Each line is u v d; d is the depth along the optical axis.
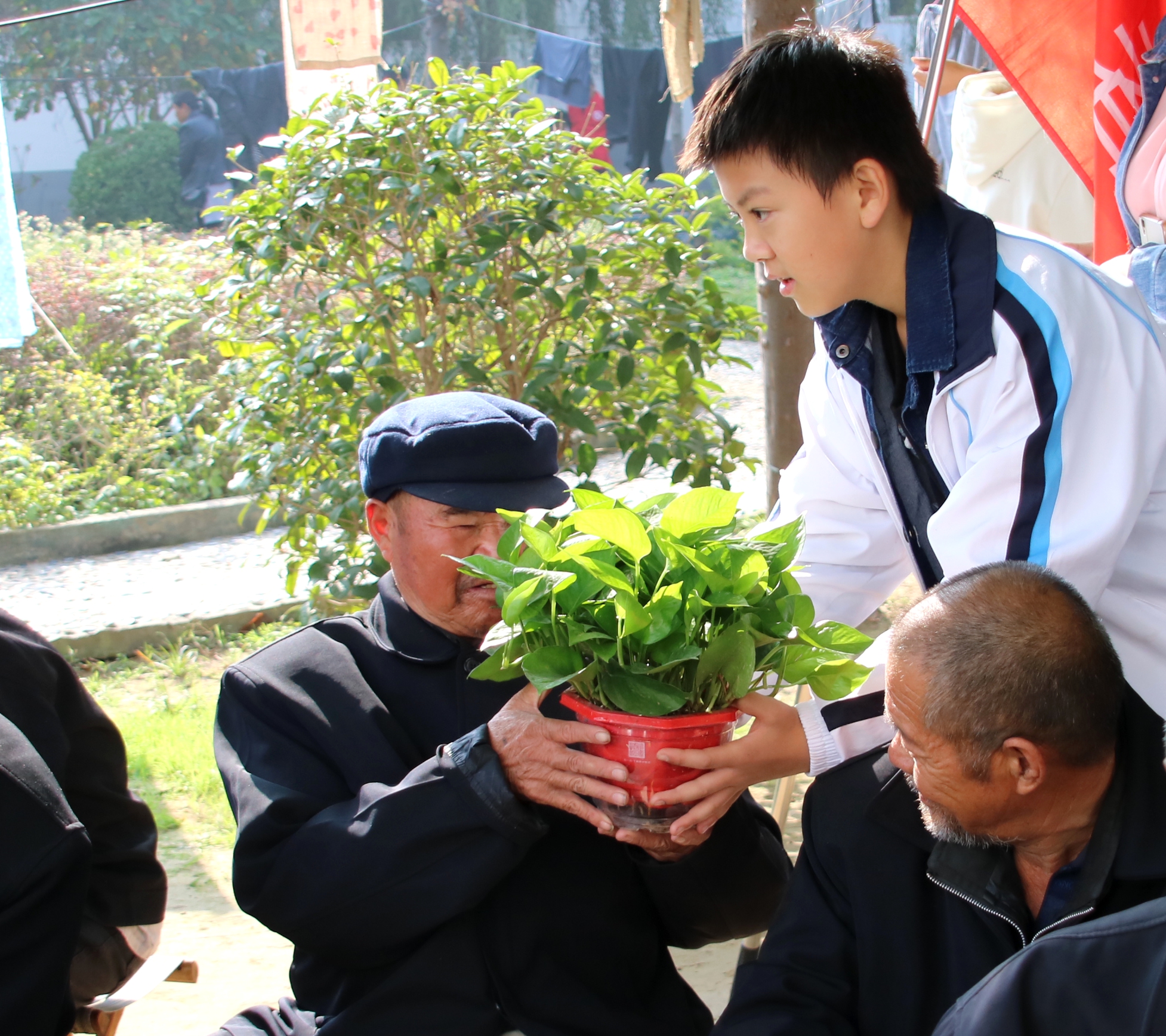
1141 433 1.80
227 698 1.94
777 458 4.25
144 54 13.25
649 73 12.48
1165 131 2.57
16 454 7.42
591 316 3.74
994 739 1.45
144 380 8.35
